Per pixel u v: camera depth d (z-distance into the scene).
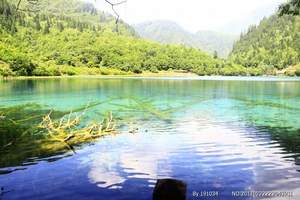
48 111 28.92
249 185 10.88
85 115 26.73
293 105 33.06
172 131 20.14
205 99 38.44
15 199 10.03
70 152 15.18
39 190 10.66
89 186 10.89
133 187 10.79
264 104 33.84
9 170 12.62
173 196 4.52
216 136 18.67
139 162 13.55
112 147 16.09
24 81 76.19
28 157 14.37
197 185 10.95
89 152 15.12
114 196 10.15
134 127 21.39
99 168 12.72
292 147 15.95
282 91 50.50
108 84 67.12
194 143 16.94
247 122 23.28
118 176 11.83
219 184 10.99
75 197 10.08
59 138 18.05
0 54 96.31
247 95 43.66
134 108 30.69
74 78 99.25
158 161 13.64
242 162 13.45
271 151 15.25
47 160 13.89
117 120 24.22
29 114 27.17
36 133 19.47
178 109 30.09
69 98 39.12
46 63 123.50
